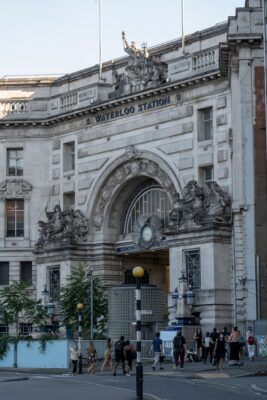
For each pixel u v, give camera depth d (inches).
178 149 2837.1
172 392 1432.1
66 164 3245.6
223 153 2694.4
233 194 2536.9
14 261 3275.1
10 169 3344.0
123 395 1382.9
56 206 3117.6
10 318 2775.6
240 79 2517.2
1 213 3307.1
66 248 3021.7
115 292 2679.6
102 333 2787.9
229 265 2581.2
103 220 3075.8
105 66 3198.8
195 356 2346.2
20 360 2501.2
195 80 2770.7
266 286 2418.8
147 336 2667.3
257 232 2448.3
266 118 2399.1
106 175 3068.4
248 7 2519.7
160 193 2999.5
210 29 2883.9
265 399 1285.7
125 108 3021.7
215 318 2527.1
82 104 3161.9
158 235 2891.2
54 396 1385.3
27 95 3393.2
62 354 2394.2
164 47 3002.0
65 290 2837.1
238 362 2060.8
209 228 2568.9
